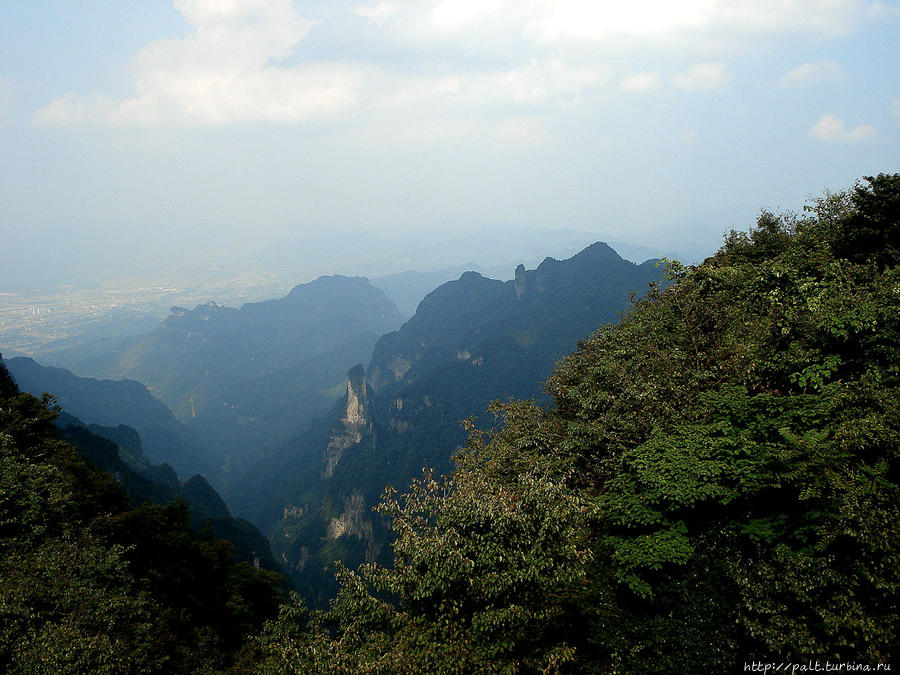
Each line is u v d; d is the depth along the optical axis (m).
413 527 10.68
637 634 9.22
